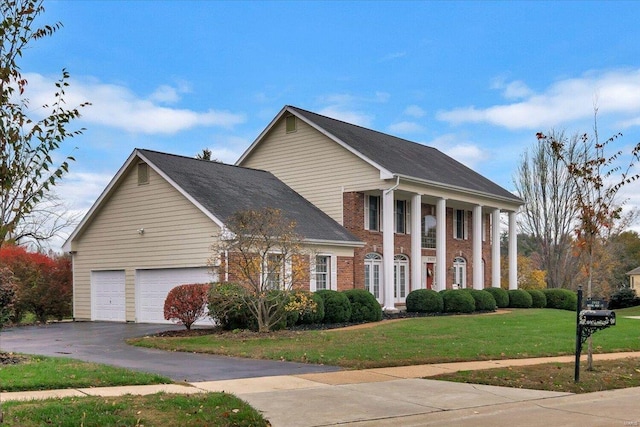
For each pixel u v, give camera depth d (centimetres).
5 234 705
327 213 2912
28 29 720
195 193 2323
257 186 2786
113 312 2595
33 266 2728
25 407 799
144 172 2492
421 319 2289
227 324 1941
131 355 1445
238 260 1842
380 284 2981
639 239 6694
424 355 1388
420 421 849
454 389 1055
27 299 2612
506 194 3588
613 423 845
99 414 775
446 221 3506
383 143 3297
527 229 4600
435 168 3288
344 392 1012
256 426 786
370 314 2325
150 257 2455
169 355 1446
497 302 3141
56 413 770
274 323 1850
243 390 1008
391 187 2741
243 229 1834
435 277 3262
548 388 1088
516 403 974
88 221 2675
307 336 1717
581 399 1020
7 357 1286
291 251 1903
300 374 1172
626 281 6419
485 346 1547
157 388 988
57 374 1062
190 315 1992
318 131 2970
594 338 1803
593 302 1195
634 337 1870
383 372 1205
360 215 2878
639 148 1823
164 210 2412
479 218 3322
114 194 2598
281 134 3109
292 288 1995
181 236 2345
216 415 802
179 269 2361
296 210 2702
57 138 737
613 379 1178
